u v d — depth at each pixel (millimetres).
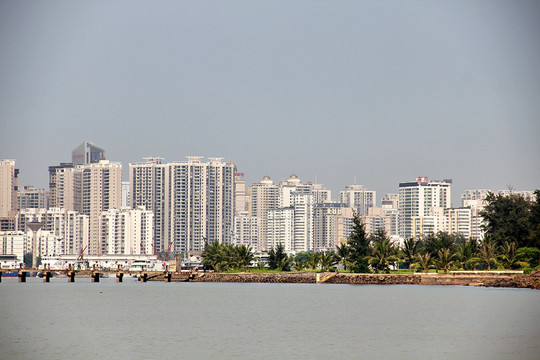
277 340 133750
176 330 148750
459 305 192625
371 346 126188
